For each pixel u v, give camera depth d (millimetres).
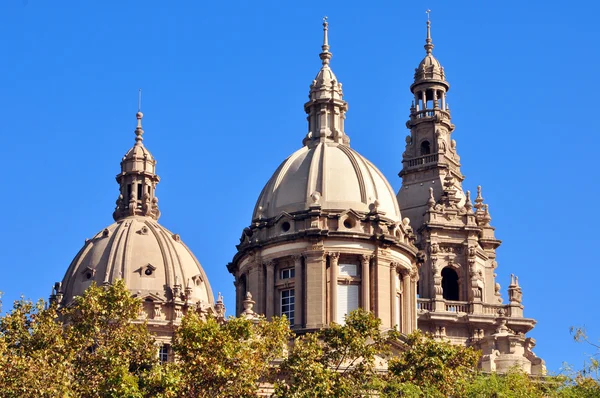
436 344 197625
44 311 193125
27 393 175750
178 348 184875
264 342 190500
